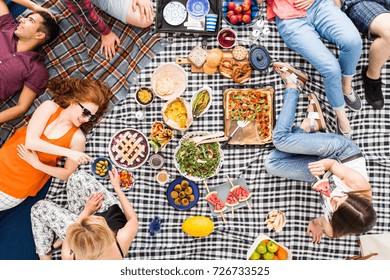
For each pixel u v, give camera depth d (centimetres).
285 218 334
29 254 331
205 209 334
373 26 303
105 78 332
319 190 308
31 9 310
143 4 314
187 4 326
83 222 268
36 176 313
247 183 335
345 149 312
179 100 323
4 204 312
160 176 331
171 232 333
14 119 329
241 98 331
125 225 288
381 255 324
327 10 310
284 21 317
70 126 308
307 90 334
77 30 330
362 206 288
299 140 315
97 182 315
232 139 333
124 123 331
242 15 328
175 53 332
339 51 332
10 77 308
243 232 335
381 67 328
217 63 325
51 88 319
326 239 335
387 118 335
